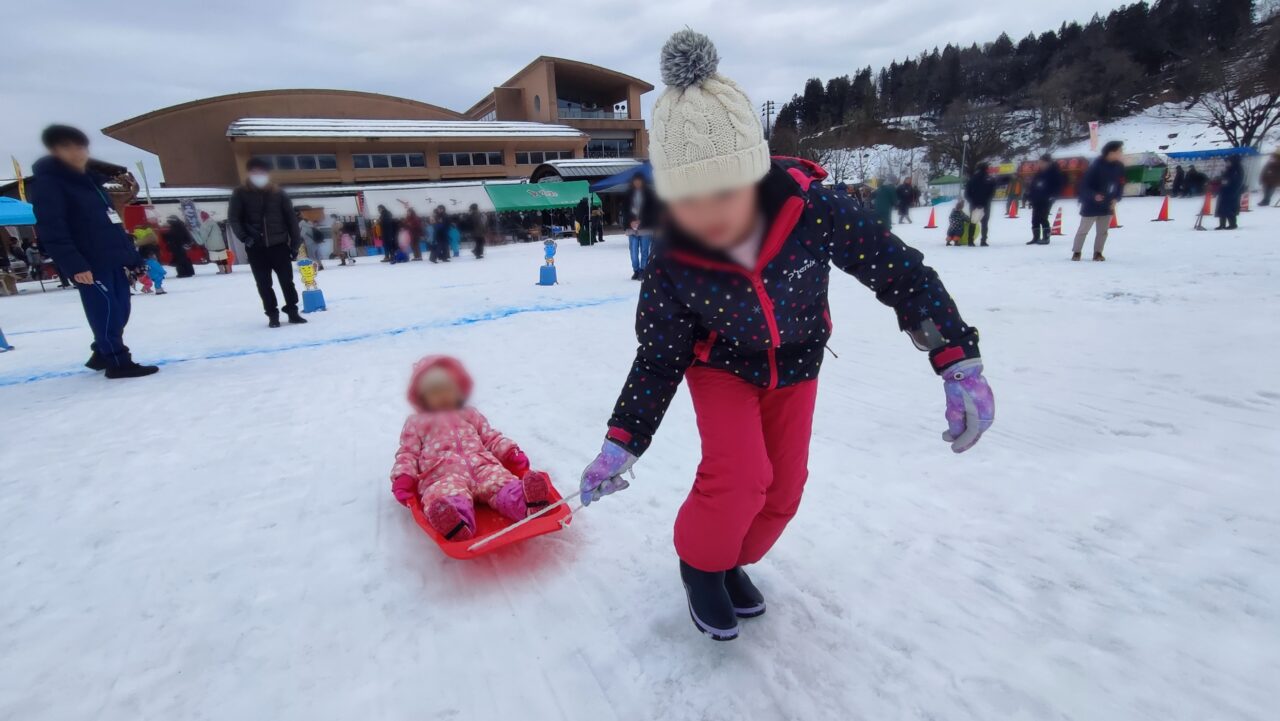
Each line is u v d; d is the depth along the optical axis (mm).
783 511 1815
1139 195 31578
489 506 2717
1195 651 1694
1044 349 4496
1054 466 2775
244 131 33312
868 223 1549
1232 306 5375
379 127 37625
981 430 1600
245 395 4613
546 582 2201
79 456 3496
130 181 20344
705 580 1755
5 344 7234
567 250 20953
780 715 1586
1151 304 5688
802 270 1504
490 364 5180
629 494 2799
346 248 21016
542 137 41281
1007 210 22516
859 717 1565
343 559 2387
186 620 2051
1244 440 2875
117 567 2365
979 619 1876
